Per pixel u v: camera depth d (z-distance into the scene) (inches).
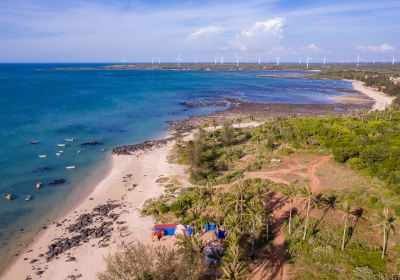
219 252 1721.2
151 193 2618.1
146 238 2012.8
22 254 1879.9
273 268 1713.8
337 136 3784.5
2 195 2541.8
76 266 1772.9
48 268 1761.8
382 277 1588.3
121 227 2134.6
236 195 2010.3
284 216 2207.2
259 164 3112.7
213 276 1625.2
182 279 1395.2
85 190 2674.7
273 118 5088.6
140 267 1370.6
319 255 1785.2
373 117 4881.9
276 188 2613.2
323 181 2741.1
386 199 2357.3
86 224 2182.6
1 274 1721.2
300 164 3134.8
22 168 3053.6
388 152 3048.7
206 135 3954.2
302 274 1653.5
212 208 2293.3
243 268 1510.8
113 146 3799.2
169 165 3208.7
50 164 3181.6
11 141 3814.0
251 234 1873.8
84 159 3344.0
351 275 1635.1
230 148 3567.9
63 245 1955.0
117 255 1505.9
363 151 3090.6
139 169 3115.2
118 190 2679.6
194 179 2824.8
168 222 2187.5
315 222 2110.0
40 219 2241.6
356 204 2345.0
